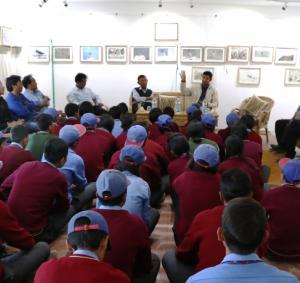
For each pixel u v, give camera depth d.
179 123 6.09
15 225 2.03
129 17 7.96
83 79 6.76
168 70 8.12
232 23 7.94
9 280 2.01
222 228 1.18
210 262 1.69
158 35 8.00
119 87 8.24
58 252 2.72
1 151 3.08
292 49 8.00
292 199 2.37
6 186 2.67
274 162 5.92
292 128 6.07
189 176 2.29
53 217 2.80
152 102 6.58
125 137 3.94
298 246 2.41
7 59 7.44
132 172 2.49
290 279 1.10
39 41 8.06
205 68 8.10
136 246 1.78
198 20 7.94
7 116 5.06
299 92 8.16
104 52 8.10
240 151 2.87
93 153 3.63
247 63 8.08
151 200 3.33
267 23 7.93
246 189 1.80
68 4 7.92
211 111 6.71
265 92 8.18
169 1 7.86
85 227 1.30
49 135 3.56
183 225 2.26
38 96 6.18
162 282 2.40
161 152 3.48
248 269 1.11
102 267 1.25
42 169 2.58
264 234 1.14
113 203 1.78
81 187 3.21
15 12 7.61
